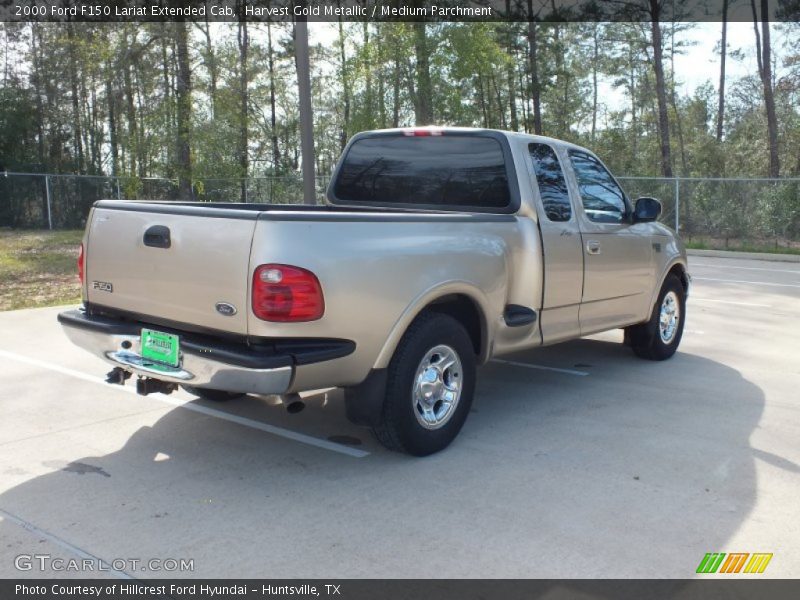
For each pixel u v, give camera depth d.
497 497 4.05
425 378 4.55
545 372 6.95
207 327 4.01
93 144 37.97
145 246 4.23
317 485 4.20
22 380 6.28
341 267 3.94
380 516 3.80
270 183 25.16
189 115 22.44
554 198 5.65
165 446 4.79
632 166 46.84
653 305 7.07
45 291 11.42
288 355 3.83
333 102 35.47
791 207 20.78
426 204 5.80
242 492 4.09
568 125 51.81
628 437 5.08
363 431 5.15
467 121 27.31
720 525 3.74
